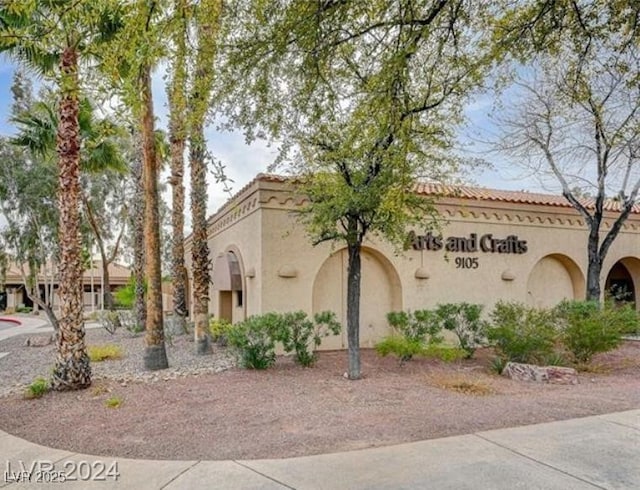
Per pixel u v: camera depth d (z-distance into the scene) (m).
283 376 10.94
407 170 7.41
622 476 5.05
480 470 5.24
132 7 4.11
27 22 5.58
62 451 6.38
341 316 15.34
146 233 12.20
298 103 6.20
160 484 5.12
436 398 8.84
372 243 15.13
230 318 18.94
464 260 16.55
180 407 8.41
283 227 14.18
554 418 7.36
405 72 5.34
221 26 4.93
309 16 4.92
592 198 18.91
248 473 5.33
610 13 5.28
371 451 5.93
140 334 20.62
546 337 11.66
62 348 9.80
